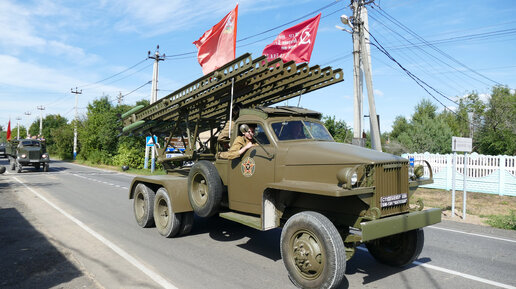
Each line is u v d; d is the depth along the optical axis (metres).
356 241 4.11
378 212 4.09
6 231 6.94
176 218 6.45
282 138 5.16
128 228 7.32
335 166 4.27
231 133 5.87
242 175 5.45
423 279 4.66
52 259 5.20
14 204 10.26
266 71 5.59
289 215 5.24
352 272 4.94
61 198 11.55
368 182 4.16
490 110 28.27
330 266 3.81
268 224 4.79
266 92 6.61
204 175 5.68
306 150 4.65
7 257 5.29
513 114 26.84
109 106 35.34
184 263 5.12
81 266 4.90
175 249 5.86
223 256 5.50
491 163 13.77
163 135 9.36
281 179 4.82
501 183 13.34
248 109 5.65
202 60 7.76
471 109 38.62
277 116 5.43
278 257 5.49
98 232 6.93
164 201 6.85
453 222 8.84
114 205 10.23
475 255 5.81
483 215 9.81
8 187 14.57
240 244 6.21
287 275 4.68
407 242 4.94
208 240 6.46
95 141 34.47
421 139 29.73
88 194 12.63
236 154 5.43
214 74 5.77
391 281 4.59
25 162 22.70
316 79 6.02
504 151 24.72
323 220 3.99
